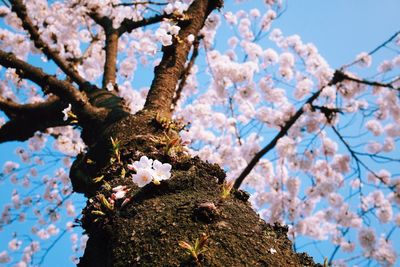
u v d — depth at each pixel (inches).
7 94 286.5
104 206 66.0
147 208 60.2
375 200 295.9
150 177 63.1
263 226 58.1
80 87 160.6
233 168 304.3
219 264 47.9
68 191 308.5
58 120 151.2
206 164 71.9
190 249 48.4
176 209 57.8
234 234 53.1
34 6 261.0
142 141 86.7
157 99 108.2
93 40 267.7
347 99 272.1
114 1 215.0
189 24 132.3
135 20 208.1
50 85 138.7
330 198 302.4
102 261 59.1
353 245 297.3
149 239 53.6
